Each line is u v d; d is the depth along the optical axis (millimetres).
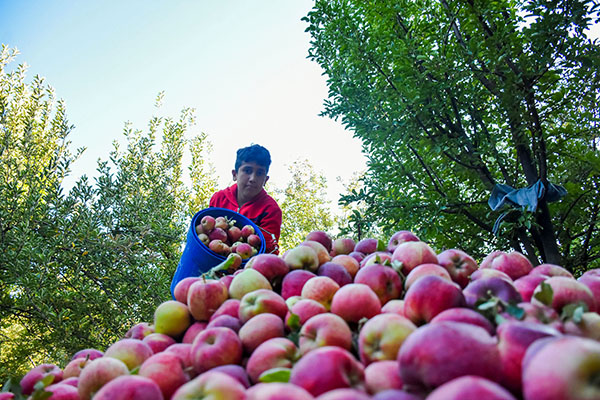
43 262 4973
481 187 5141
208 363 1273
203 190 12188
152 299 6035
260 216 3871
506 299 1195
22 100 8352
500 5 4520
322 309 1474
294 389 833
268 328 1382
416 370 862
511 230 4363
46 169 6047
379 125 4430
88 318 5797
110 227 6230
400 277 1660
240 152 4246
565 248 4824
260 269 1855
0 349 5828
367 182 5070
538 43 3941
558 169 4812
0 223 5164
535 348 789
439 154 4602
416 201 4621
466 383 732
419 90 4273
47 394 1162
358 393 805
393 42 4434
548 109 4879
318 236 2408
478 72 4406
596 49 3801
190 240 2777
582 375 654
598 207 4621
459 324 914
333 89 4605
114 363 1267
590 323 1050
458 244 5098
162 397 1069
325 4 4637
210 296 1697
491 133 4836
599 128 4613
